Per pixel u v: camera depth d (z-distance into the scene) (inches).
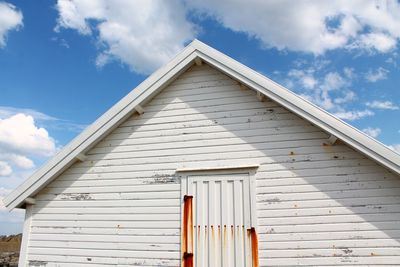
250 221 303.0
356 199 290.0
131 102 346.3
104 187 349.4
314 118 292.4
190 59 341.7
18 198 351.6
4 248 942.4
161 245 320.5
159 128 349.4
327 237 288.0
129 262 324.2
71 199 354.3
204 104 343.3
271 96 307.7
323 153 304.5
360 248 280.7
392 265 273.3
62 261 340.2
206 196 320.2
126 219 335.3
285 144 314.2
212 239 308.2
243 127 327.6
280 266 289.7
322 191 297.3
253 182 311.7
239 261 296.8
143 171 343.0
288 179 305.9
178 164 335.3
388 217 281.7
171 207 327.0
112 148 356.8
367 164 294.2
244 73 319.0
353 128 281.7
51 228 351.6
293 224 296.0
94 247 336.5
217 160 325.7
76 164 362.9
